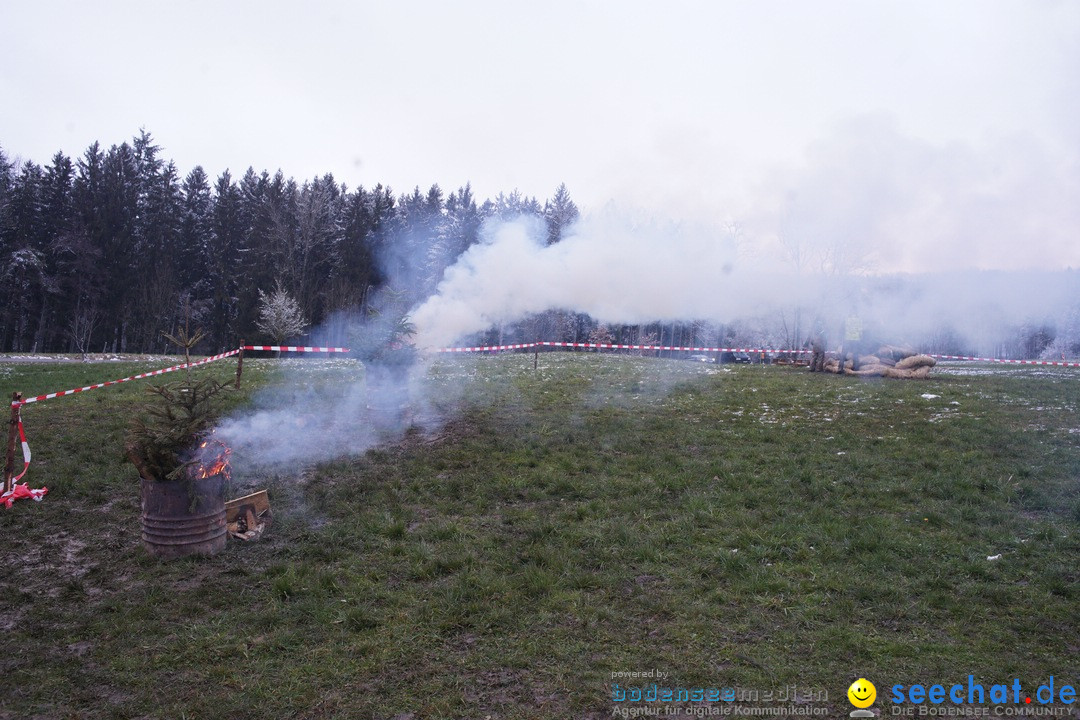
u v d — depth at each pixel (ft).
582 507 27.09
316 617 19.11
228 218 188.34
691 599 19.80
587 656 17.13
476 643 17.81
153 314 174.29
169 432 22.99
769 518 25.68
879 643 17.34
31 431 38.24
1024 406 45.27
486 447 35.65
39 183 181.57
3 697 15.96
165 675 16.75
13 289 164.66
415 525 26.13
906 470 31.07
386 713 15.11
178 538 23.20
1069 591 19.69
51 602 20.61
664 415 43.83
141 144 205.16
